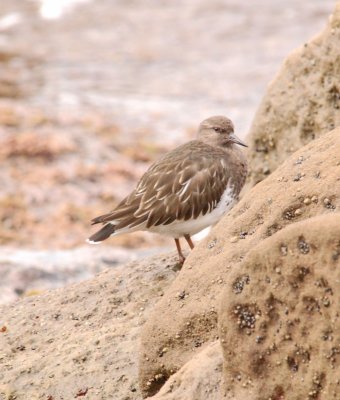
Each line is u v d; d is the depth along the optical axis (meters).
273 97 13.18
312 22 45.69
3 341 10.52
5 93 37.09
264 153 13.48
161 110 34.59
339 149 8.48
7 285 17.28
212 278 8.66
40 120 32.19
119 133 31.67
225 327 7.41
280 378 7.20
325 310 6.81
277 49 42.12
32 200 25.70
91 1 54.22
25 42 46.88
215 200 12.49
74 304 10.98
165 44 45.06
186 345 8.61
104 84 38.69
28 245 23.05
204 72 39.75
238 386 7.46
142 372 8.79
